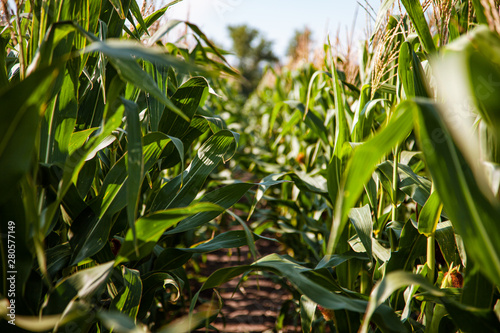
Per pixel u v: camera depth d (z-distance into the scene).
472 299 0.96
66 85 1.08
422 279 0.76
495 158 0.90
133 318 1.05
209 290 2.80
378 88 1.55
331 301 0.91
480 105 0.65
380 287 0.77
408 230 1.23
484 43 0.59
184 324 0.69
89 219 1.06
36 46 1.01
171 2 1.62
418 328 1.30
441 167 0.65
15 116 0.66
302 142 3.25
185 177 1.34
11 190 0.69
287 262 1.12
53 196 0.99
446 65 0.60
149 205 1.49
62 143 1.08
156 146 1.21
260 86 7.39
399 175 1.40
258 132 5.70
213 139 1.37
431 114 0.62
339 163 1.40
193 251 1.28
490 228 0.63
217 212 1.28
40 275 0.93
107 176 1.10
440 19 1.28
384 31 1.47
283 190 2.73
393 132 0.64
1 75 0.94
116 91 0.81
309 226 2.09
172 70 1.73
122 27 1.34
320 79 2.68
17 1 0.90
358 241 1.42
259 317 2.43
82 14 1.07
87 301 0.86
